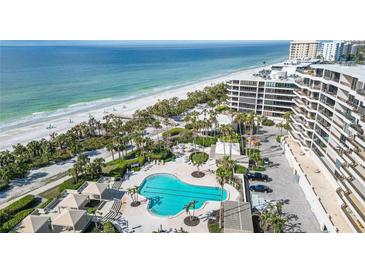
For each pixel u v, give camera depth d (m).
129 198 62.34
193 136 97.19
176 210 59.12
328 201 54.09
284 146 84.88
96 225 53.31
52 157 83.62
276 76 116.94
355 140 47.56
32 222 48.50
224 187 66.12
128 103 160.75
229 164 66.75
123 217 55.88
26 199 60.91
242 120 93.62
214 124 104.56
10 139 103.88
